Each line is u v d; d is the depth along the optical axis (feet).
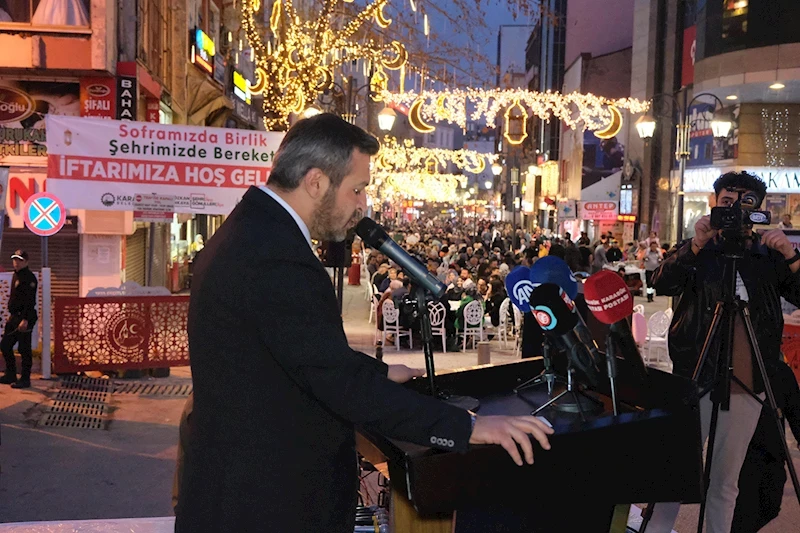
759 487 14.14
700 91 107.34
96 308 35.04
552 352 10.52
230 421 6.79
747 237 13.03
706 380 13.23
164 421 29.07
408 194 178.09
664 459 7.77
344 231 7.47
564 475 7.48
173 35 67.51
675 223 131.03
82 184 31.60
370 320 59.21
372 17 47.85
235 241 6.84
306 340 6.57
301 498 6.90
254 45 45.60
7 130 44.16
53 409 30.09
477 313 48.57
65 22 43.16
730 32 101.96
